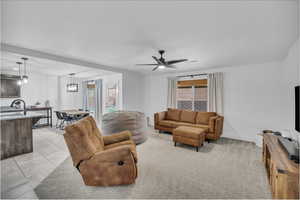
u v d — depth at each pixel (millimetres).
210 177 2176
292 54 2633
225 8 1546
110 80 6262
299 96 2002
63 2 1463
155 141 3934
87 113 5340
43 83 5945
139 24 1910
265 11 1591
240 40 2400
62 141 3824
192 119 4617
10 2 1447
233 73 4277
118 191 1838
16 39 2414
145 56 3389
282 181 1389
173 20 1800
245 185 1984
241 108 4152
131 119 2869
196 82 5043
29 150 3074
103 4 1493
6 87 4945
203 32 2121
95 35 2242
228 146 3572
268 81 3754
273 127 3695
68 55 3359
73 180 2068
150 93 6238
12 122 2875
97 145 2139
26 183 2004
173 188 1907
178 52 3033
